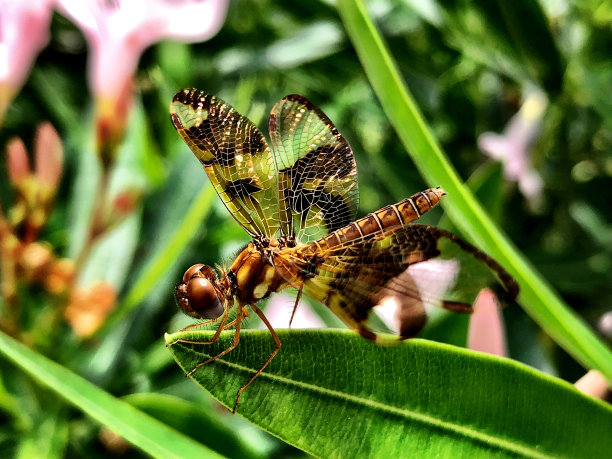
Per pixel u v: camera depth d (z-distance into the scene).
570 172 0.13
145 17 0.10
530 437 0.06
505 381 0.06
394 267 0.06
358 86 0.15
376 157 0.13
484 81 0.14
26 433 0.10
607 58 0.13
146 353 0.11
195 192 0.11
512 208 0.13
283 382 0.06
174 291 0.07
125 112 0.10
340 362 0.06
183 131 0.07
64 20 0.14
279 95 0.15
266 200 0.07
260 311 0.07
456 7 0.13
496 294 0.06
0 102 0.10
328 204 0.08
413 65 0.14
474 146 0.14
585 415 0.06
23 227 0.09
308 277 0.06
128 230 0.11
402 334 0.06
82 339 0.10
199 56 0.14
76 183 0.11
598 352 0.06
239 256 0.07
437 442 0.06
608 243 0.13
